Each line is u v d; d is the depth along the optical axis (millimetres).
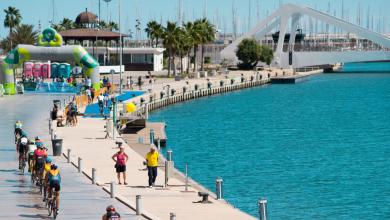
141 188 32375
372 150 58375
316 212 35250
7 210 26000
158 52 171625
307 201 37812
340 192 40219
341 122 84250
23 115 65250
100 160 40438
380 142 64188
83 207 26891
